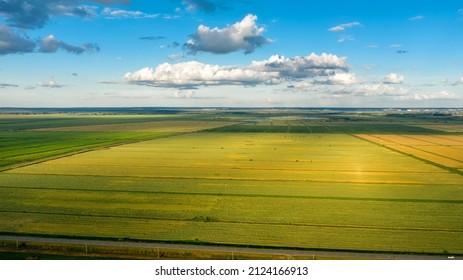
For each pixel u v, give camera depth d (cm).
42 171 8606
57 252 3941
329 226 4816
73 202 5981
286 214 5331
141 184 7288
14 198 6222
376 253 3938
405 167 9144
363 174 8275
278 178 7856
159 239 4362
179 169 8925
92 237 4431
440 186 7044
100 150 12419
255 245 4166
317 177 7956
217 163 9806
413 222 4947
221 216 5253
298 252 3938
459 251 3994
